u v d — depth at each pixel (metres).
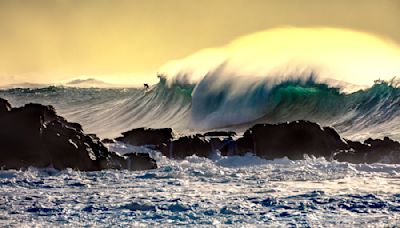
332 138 95.81
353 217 57.06
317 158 93.44
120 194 67.75
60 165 83.06
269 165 89.19
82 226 54.72
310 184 73.19
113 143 99.25
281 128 95.38
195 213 58.69
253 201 63.28
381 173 81.38
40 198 65.62
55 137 84.06
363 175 79.75
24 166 82.31
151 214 58.44
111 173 81.75
